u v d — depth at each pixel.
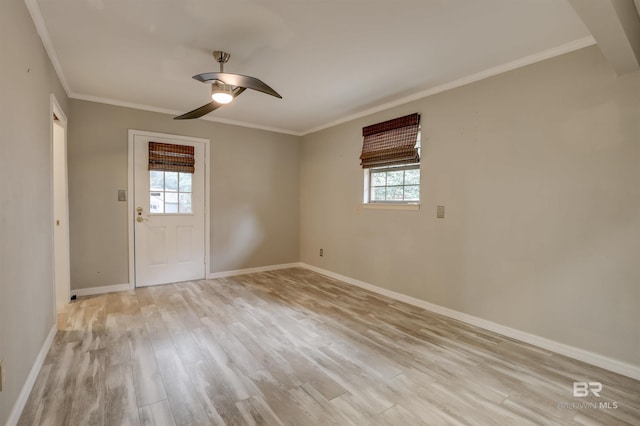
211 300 3.73
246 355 2.43
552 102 2.57
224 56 2.68
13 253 1.69
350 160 4.56
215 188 4.76
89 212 3.84
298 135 5.60
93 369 2.20
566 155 2.50
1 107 1.54
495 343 2.69
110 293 3.95
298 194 5.64
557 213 2.55
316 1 1.98
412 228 3.69
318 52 2.65
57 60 2.80
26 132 1.96
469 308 3.14
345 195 4.66
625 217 2.23
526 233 2.73
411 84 3.33
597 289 2.35
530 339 2.70
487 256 2.99
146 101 3.95
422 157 3.56
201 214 4.65
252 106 4.11
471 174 3.11
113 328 2.90
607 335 2.30
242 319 3.16
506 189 2.85
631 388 2.06
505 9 2.05
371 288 4.23
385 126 3.96
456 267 3.24
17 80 1.79
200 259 4.67
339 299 3.85
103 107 3.88
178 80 3.27
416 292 3.64
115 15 2.14
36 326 2.14
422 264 3.58
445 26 2.25
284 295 3.98
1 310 1.50
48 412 1.75
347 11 2.08
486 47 2.54
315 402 1.88
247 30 2.33
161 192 4.32
